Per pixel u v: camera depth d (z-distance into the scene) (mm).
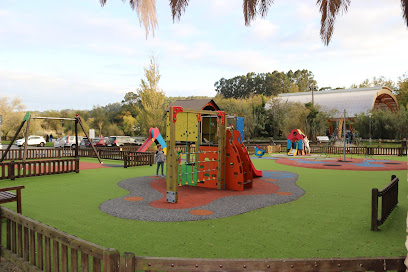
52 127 66438
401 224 6383
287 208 7812
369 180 12719
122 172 14609
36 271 3816
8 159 19516
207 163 10992
